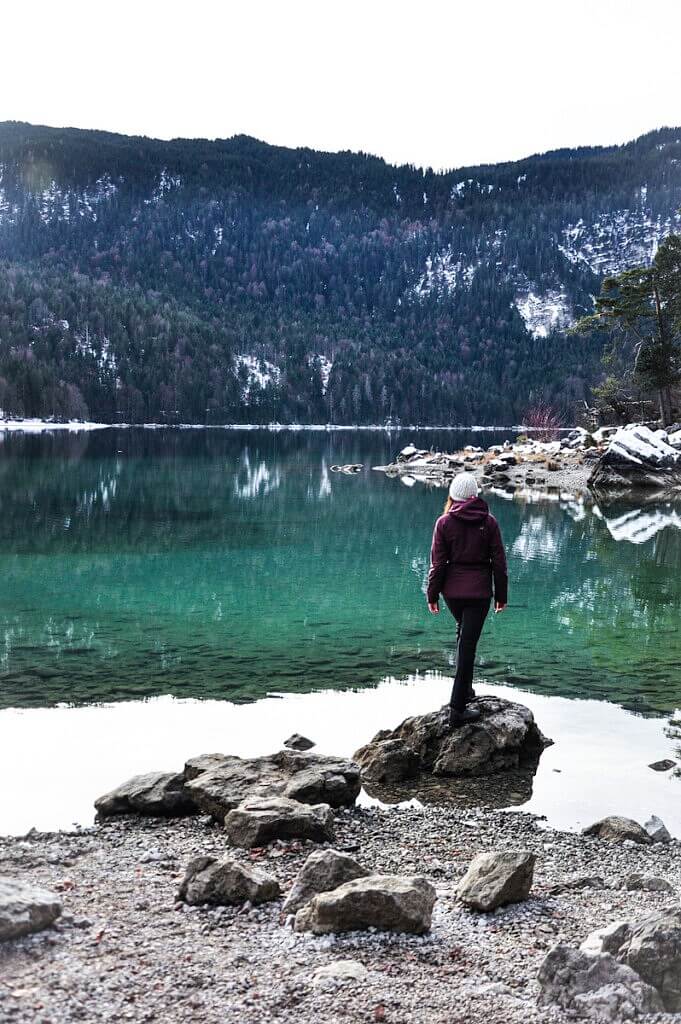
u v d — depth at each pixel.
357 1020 2.72
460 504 6.80
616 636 10.27
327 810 4.87
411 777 6.17
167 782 5.35
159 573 14.49
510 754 6.38
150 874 4.16
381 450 73.19
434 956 3.25
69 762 6.01
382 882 3.60
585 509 26.38
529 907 3.84
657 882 4.16
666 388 54.47
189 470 43.88
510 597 12.62
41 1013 2.66
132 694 7.77
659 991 2.90
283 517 23.48
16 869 4.20
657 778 6.05
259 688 8.05
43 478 36.50
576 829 5.20
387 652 9.51
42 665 8.73
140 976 2.98
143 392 170.38
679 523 22.58
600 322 59.19
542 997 2.88
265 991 2.91
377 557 16.52
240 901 3.71
